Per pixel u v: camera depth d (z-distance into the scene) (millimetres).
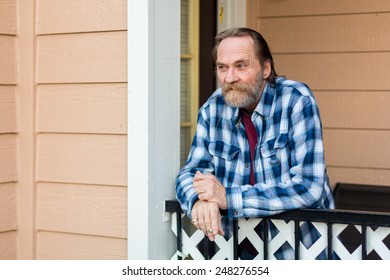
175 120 2965
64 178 3018
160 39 2865
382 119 4145
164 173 2908
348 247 3539
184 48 3828
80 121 2979
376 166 4168
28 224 3088
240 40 2684
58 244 3047
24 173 3092
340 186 4164
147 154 2809
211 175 2678
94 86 2949
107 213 2934
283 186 2629
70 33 2992
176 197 2822
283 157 2727
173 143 2957
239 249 2906
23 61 3084
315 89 4285
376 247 2639
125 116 2881
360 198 4098
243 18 4324
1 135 3061
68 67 2996
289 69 4340
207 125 2895
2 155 3062
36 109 3070
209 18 4113
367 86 4168
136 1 2809
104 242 2949
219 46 2723
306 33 4289
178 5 2963
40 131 3062
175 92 2961
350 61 4199
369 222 2543
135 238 2844
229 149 2824
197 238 2928
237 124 2811
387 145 4145
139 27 2807
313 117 2678
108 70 2914
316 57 4277
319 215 2621
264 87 2770
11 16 3080
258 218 2811
